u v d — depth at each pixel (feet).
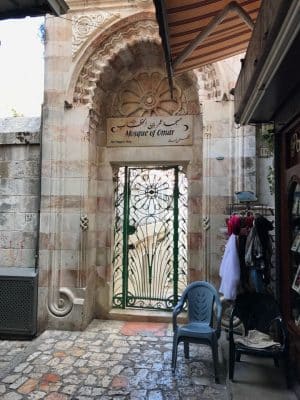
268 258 13.39
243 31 11.33
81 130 18.29
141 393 11.59
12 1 8.43
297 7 4.55
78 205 18.12
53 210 18.11
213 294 13.91
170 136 19.27
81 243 18.01
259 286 13.25
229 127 17.16
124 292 19.85
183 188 19.70
